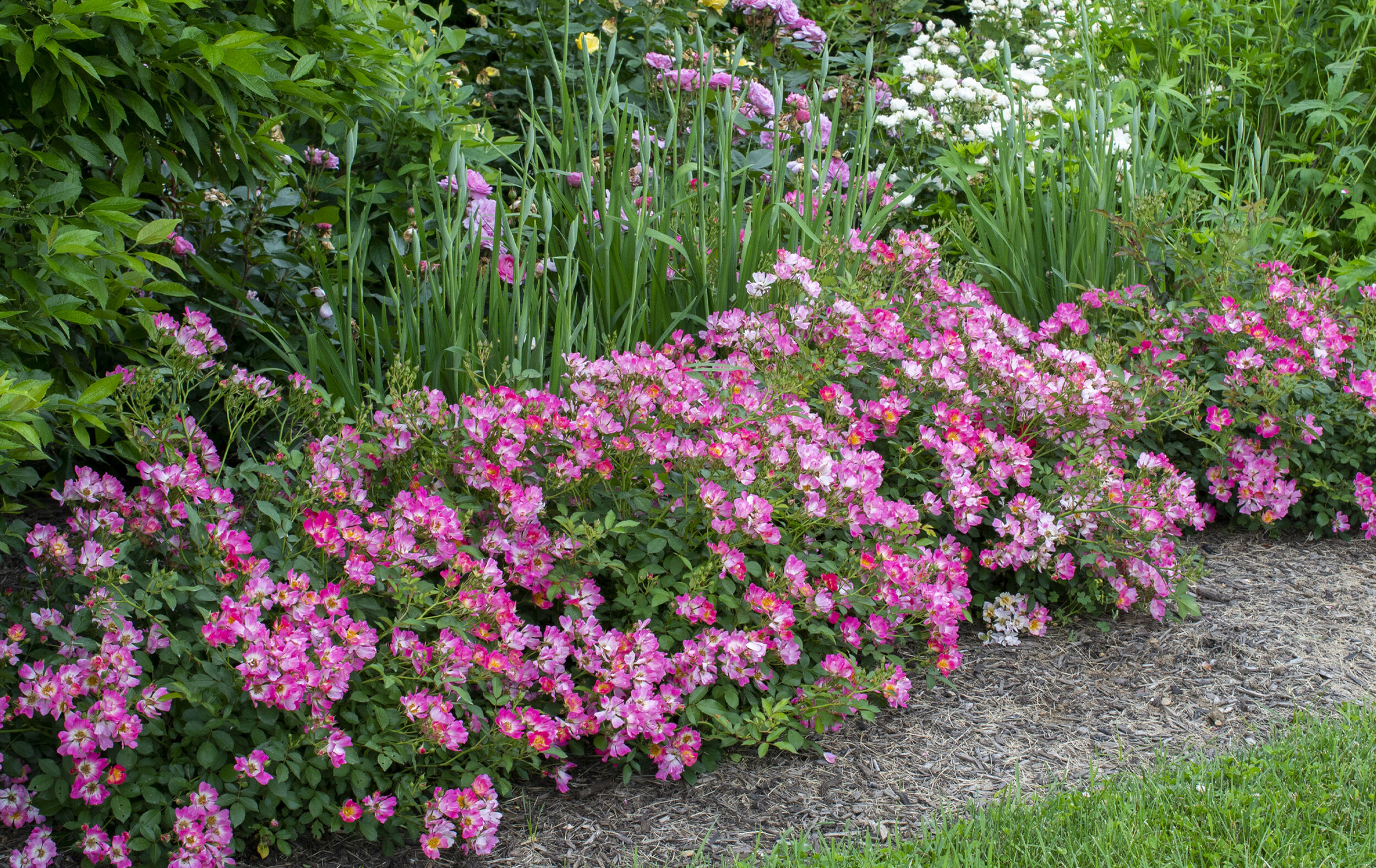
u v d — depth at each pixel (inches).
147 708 83.0
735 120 187.0
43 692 83.5
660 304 153.9
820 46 238.8
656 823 97.7
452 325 135.0
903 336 142.7
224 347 113.1
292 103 125.2
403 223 154.9
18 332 97.4
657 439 110.7
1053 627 133.8
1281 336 165.0
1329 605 137.0
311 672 86.7
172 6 109.0
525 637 99.3
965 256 181.9
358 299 155.3
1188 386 158.7
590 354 134.3
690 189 169.5
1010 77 198.5
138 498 96.5
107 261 100.8
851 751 109.0
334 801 92.5
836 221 165.5
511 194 180.2
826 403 130.8
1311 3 225.1
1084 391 137.9
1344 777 100.1
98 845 82.6
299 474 102.0
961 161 200.5
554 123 202.7
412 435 111.2
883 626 113.0
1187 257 172.6
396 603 100.3
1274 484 152.3
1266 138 223.5
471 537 105.6
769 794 102.2
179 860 82.4
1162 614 131.3
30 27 94.7
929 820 98.4
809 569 113.7
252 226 139.8
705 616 104.0
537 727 94.9
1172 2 227.0
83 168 122.8
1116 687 121.4
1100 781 103.0
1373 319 169.8
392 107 155.3
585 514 110.8
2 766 87.1
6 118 103.3
